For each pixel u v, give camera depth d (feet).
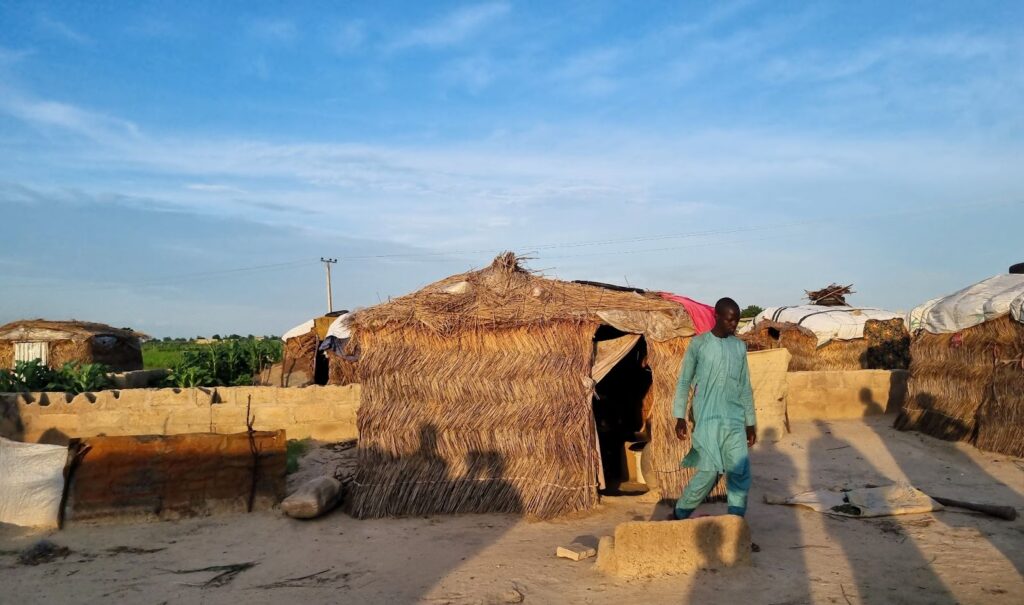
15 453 26.45
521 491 26.86
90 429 41.57
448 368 28.09
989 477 29.43
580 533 24.12
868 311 68.33
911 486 27.43
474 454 27.37
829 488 28.48
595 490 27.35
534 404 27.66
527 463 27.17
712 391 21.13
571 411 27.55
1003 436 32.48
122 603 18.83
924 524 22.91
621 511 26.78
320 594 19.07
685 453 27.66
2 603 18.92
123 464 26.73
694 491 21.31
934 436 35.94
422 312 28.40
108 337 77.87
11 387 53.98
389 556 22.08
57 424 41.60
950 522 23.04
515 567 20.54
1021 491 27.20
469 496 26.94
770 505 26.16
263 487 27.73
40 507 25.95
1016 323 32.91
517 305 28.81
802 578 18.61
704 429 21.03
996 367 33.88
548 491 26.68
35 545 23.47
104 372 58.65
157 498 26.66
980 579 18.15
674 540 19.58
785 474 30.89
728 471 21.09
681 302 29.68
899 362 64.69
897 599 17.12
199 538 24.40
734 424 20.98
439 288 30.60
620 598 17.92
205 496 27.12
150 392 41.81
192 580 20.45
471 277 30.81
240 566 21.57
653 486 29.45
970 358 35.42
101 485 26.37
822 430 38.93
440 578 19.89
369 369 28.22
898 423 38.45
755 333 64.64
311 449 38.93
